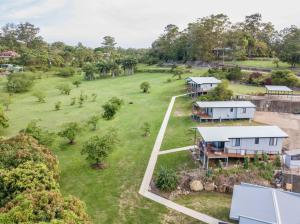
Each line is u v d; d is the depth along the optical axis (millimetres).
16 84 89875
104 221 27500
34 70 127000
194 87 74062
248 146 37531
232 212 23969
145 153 42281
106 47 197875
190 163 38469
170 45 140125
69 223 17953
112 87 95812
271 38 127812
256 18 129500
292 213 23125
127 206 29906
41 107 71062
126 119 58781
